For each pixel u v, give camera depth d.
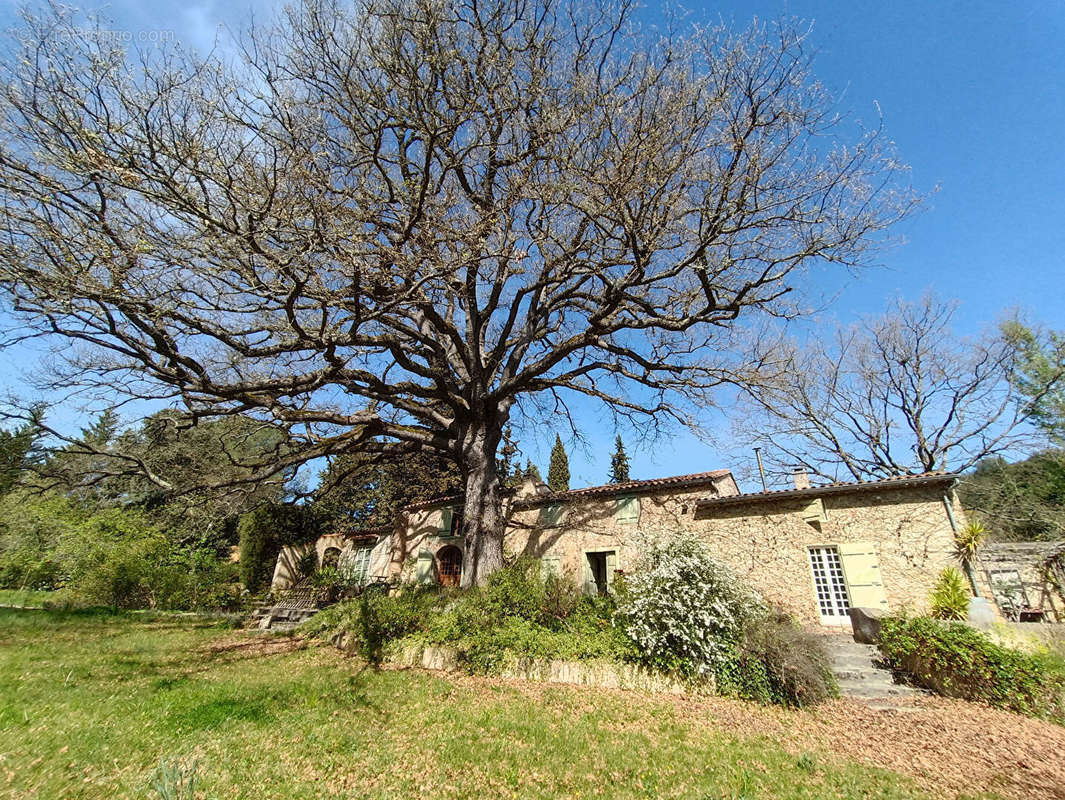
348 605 13.57
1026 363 23.02
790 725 6.96
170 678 8.16
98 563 18.20
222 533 26.72
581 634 9.80
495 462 14.75
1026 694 8.23
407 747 5.50
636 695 8.00
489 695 7.82
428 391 14.15
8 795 3.91
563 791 4.64
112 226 8.34
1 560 21.09
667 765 5.29
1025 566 17.98
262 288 8.59
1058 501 22.94
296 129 8.53
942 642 8.99
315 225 8.30
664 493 16.72
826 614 13.31
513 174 11.20
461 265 9.52
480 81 10.52
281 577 22.59
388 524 23.88
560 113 10.63
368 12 9.34
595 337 13.43
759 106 9.70
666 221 10.54
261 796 4.13
